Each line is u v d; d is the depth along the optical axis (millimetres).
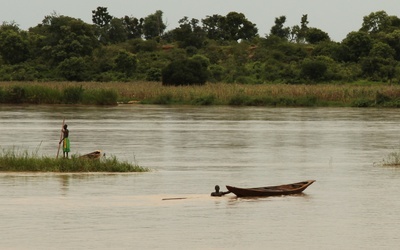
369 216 62938
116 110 198125
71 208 64875
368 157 101438
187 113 187750
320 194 72688
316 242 54438
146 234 56219
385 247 53219
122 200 68625
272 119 169250
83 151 104562
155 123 154125
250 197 70812
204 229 57938
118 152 104438
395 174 85625
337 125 153375
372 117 178250
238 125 151375
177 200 68938
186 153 104250
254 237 55656
